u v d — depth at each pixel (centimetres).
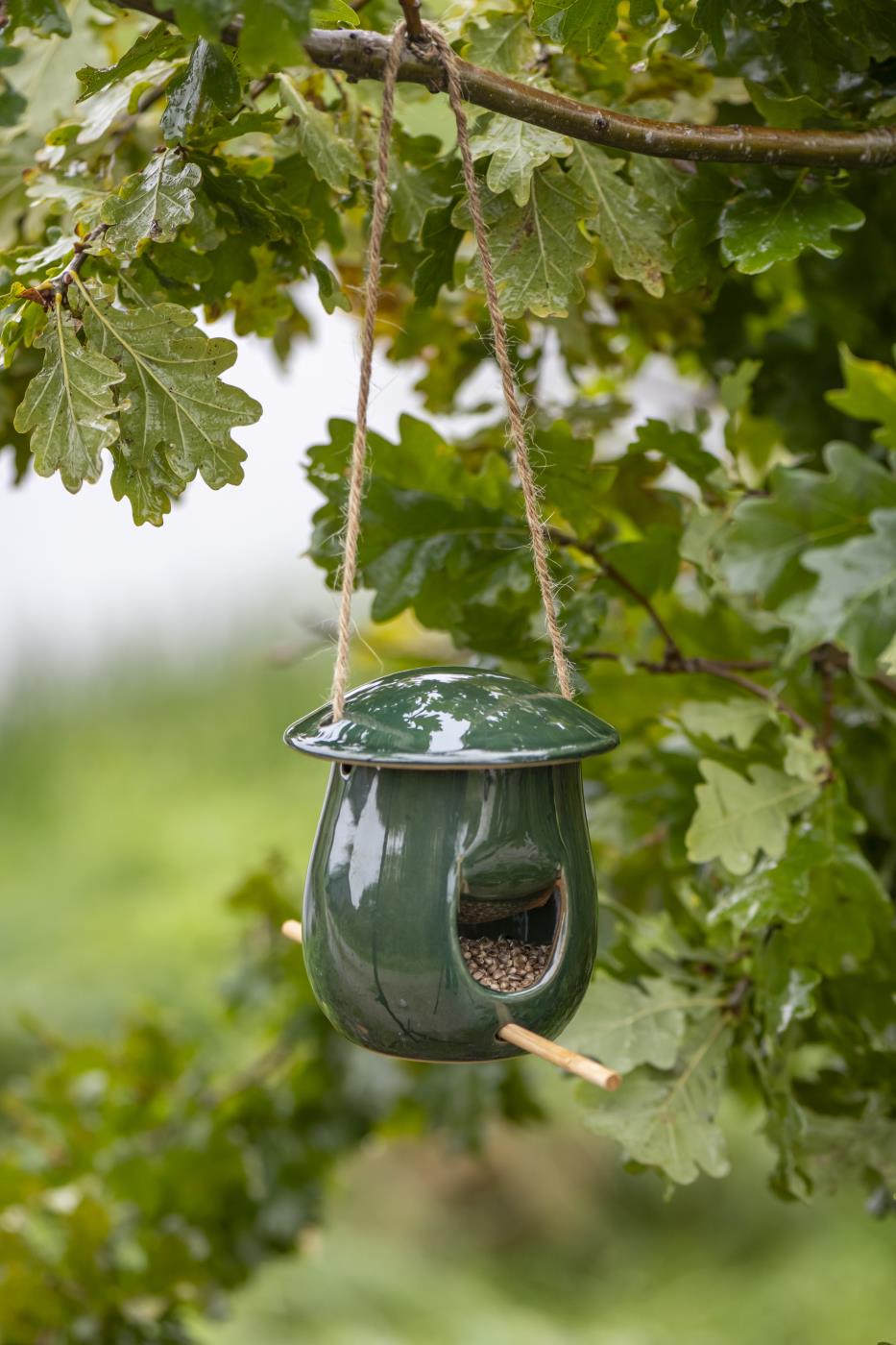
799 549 252
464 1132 413
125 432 211
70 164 265
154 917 1075
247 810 1310
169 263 237
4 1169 396
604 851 378
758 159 222
